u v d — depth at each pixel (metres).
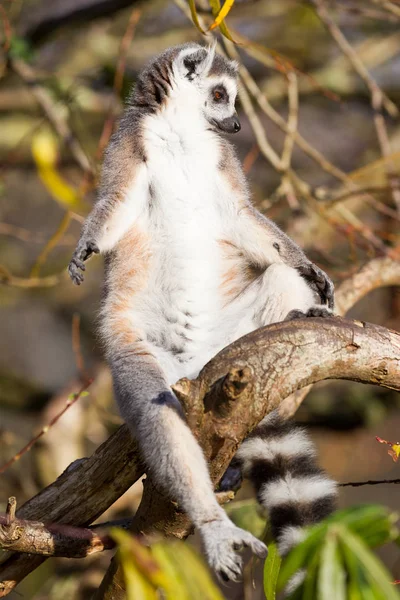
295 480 8.34
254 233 9.88
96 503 8.06
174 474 7.13
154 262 9.73
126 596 7.31
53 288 19.92
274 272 9.31
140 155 9.95
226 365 6.64
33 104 17.83
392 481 8.36
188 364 9.66
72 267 9.01
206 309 9.73
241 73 13.38
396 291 14.99
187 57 10.40
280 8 19.16
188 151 10.02
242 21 19.80
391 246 14.32
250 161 13.63
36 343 22.81
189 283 9.70
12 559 8.28
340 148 21.70
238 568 6.62
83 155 15.05
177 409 7.77
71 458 13.77
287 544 7.67
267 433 8.80
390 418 18.28
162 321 9.66
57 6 19.78
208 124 10.38
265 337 6.78
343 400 16.45
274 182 19.59
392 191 13.62
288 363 6.74
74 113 16.61
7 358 22.36
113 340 9.29
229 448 6.80
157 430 7.56
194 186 9.91
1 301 19.53
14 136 17.89
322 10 14.32
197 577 4.54
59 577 13.50
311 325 6.91
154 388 8.20
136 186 9.85
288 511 8.06
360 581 4.36
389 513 4.57
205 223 9.85
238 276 9.92
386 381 7.14
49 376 22.25
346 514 4.57
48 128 16.69
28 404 17.41
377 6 17.08
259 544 6.70
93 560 13.27
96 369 15.02
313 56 19.66
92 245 9.11
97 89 18.03
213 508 6.96
